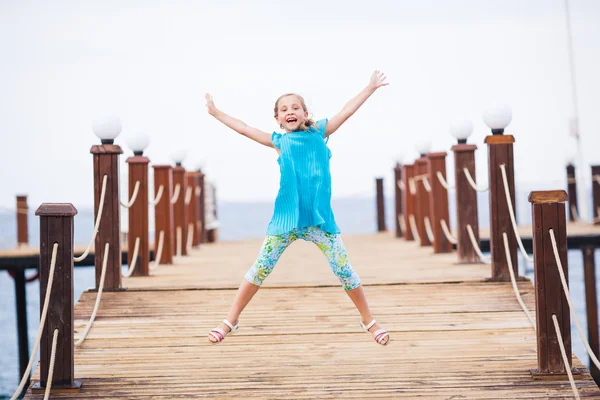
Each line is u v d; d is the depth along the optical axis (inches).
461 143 277.4
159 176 307.0
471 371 162.9
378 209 512.4
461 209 274.4
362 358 170.9
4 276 1047.6
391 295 210.7
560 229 156.9
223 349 176.9
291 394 152.5
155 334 185.9
